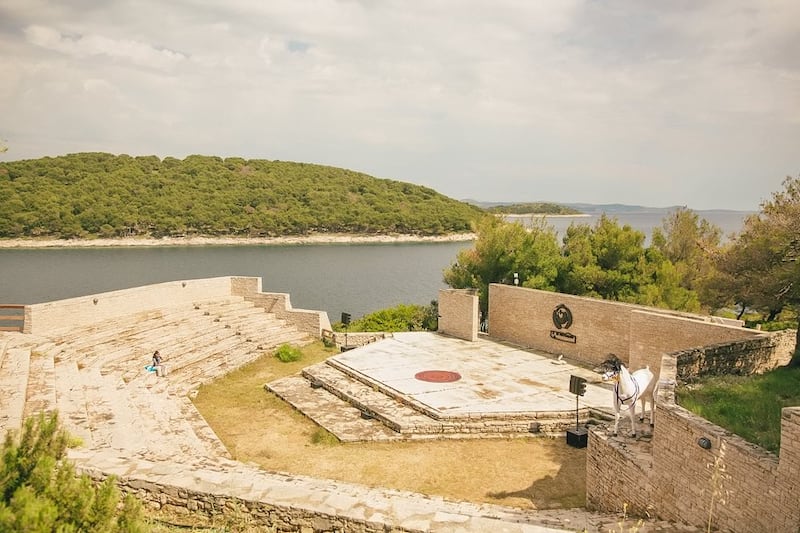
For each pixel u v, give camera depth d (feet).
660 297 91.04
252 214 427.74
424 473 46.06
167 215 391.45
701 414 33.91
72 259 293.43
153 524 27.84
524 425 54.03
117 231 368.27
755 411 34.40
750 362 49.83
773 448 27.94
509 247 106.42
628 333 69.72
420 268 285.23
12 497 17.47
